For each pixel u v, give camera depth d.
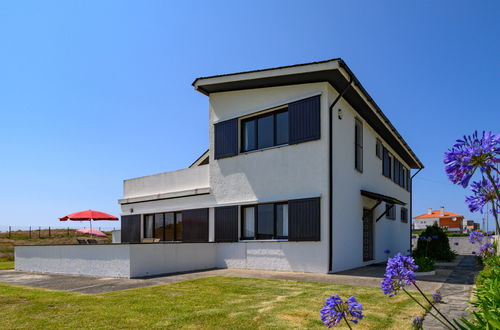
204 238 12.52
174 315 4.95
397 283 2.54
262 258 10.68
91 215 16.91
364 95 10.80
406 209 19.98
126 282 8.41
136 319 4.77
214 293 6.59
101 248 10.10
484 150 2.18
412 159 19.53
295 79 10.30
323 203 9.65
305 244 9.84
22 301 6.15
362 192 11.83
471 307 5.05
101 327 4.42
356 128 12.45
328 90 10.11
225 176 12.12
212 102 12.84
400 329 4.14
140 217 15.90
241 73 10.97
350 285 7.32
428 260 9.65
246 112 11.79
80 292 7.12
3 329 4.39
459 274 9.32
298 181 10.20
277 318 4.73
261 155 11.20
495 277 3.64
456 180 2.30
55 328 4.40
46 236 37.78
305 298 6.01
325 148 9.80
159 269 9.87
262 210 11.09
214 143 12.60
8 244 30.48
